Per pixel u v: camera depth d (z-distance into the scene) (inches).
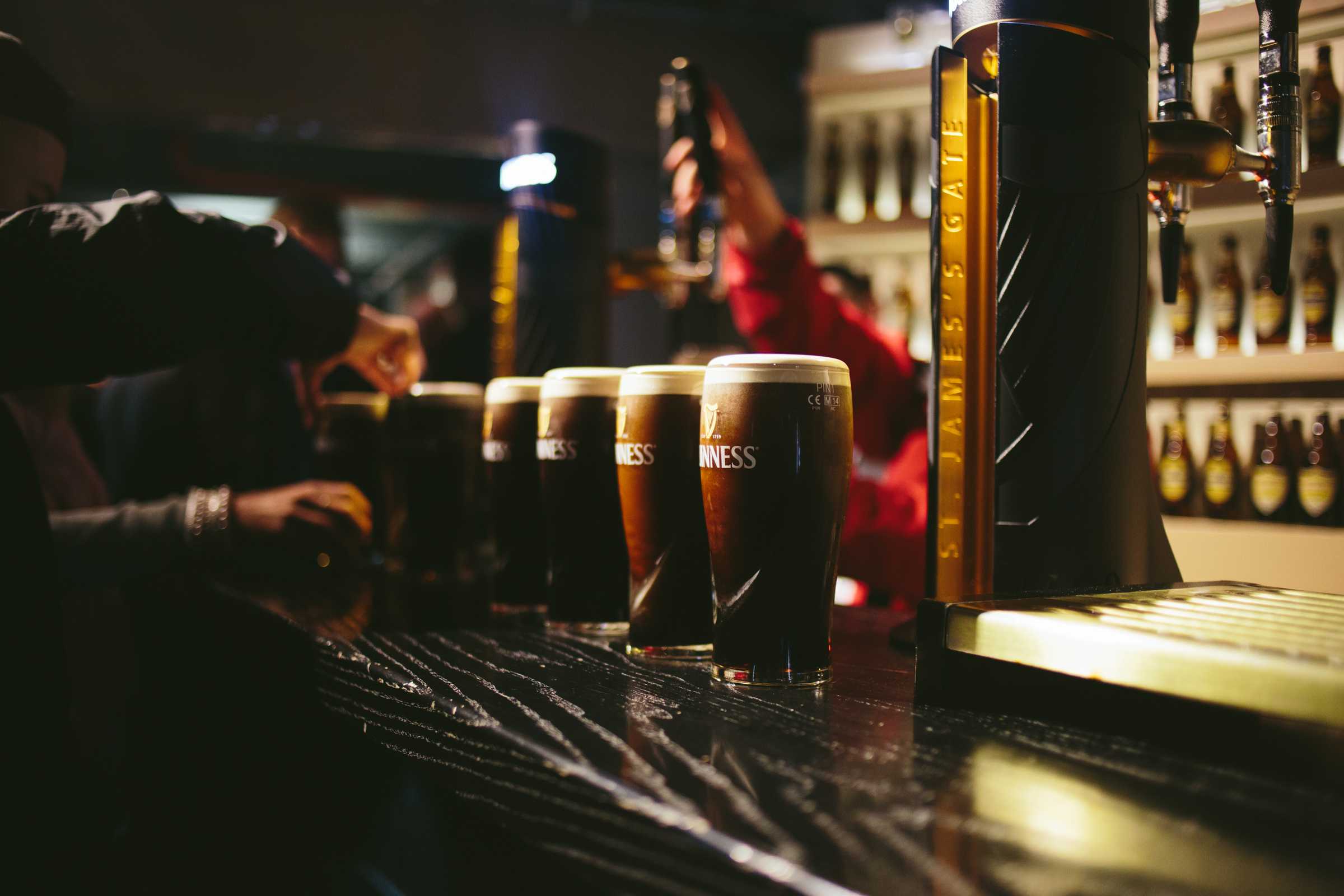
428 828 30.4
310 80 161.8
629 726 19.8
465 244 153.6
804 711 21.2
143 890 47.9
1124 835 13.5
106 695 63.8
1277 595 22.8
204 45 155.7
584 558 32.3
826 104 115.9
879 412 75.9
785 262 69.9
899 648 30.0
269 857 38.0
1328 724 15.0
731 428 23.4
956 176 26.0
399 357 49.2
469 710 21.1
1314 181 48.3
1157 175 25.6
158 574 50.5
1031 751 17.8
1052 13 23.9
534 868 23.2
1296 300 62.7
